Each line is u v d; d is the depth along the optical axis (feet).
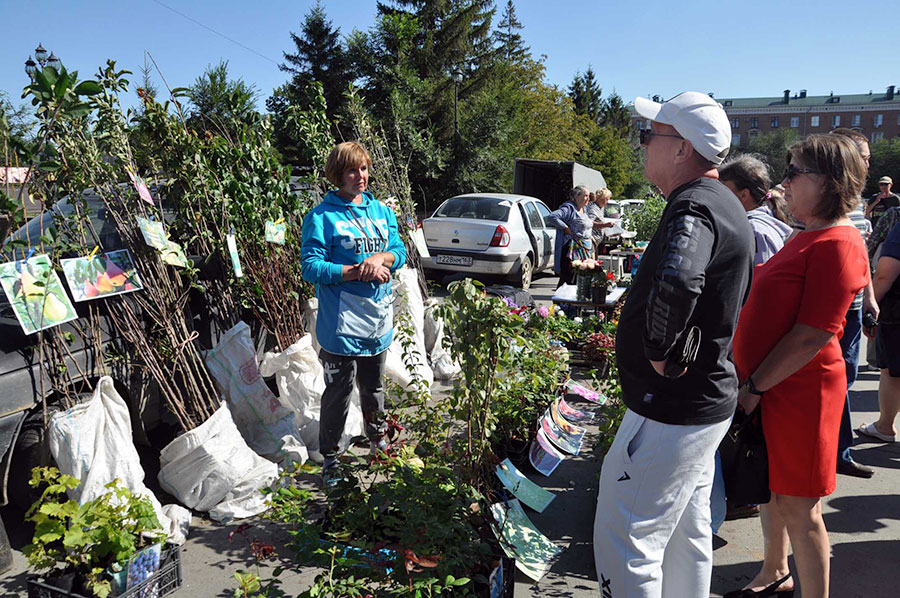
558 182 58.49
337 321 11.65
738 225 6.07
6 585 9.21
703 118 6.28
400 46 94.94
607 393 13.28
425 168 80.48
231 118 14.84
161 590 8.95
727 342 6.24
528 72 124.57
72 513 8.36
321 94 18.11
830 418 7.76
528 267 36.17
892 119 370.73
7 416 9.48
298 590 9.12
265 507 11.21
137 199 11.83
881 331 14.89
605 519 6.72
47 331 9.96
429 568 7.31
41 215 11.10
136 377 11.69
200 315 13.32
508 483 10.94
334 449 11.75
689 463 6.34
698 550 7.06
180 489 11.16
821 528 8.01
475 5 107.04
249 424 13.04
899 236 13.88
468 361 9.28
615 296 22.27
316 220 11.60
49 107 10.34
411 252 20.10
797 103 404.77
